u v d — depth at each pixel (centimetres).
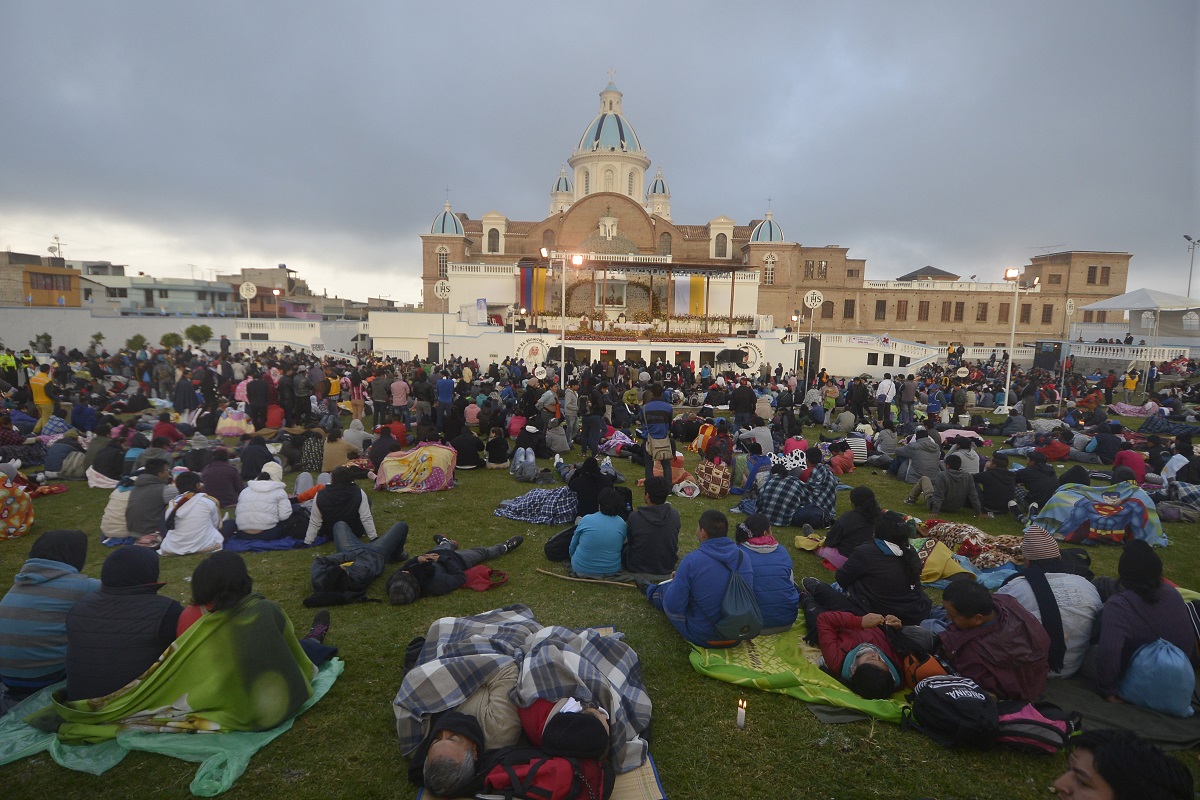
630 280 4725
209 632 421
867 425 1811
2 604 455
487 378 2625
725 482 1066
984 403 2505
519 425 1483
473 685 404
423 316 4241
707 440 1341
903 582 548
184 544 746
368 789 385
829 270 6469
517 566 746
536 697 384
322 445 1205
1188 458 1172
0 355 2183
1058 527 897
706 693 494
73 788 382
